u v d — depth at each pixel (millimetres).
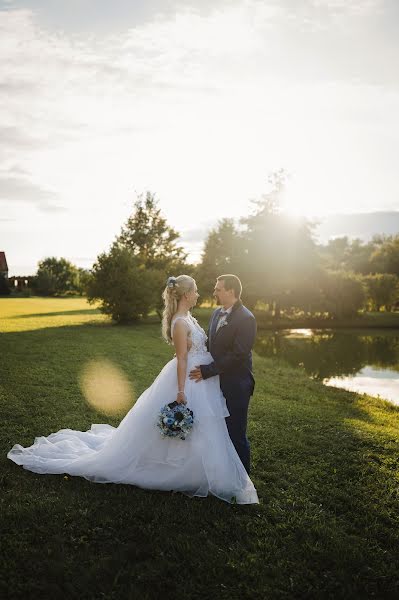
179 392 4117
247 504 4082
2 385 8180
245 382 4344
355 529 3758
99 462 4336
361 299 33844
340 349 19531
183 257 34156
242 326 4246
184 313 4367
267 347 20094
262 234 34125
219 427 4172
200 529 3639
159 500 4055
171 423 3912
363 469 5090
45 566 3098
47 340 14945
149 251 34938
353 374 13922
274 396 9086
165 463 4211
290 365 15219
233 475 4090
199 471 4117
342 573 3148
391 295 40812
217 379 4363
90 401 7445
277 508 4055
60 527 3549
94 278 23078
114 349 13805
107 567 3102
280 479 4727
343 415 7918
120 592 2889
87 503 3932
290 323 31625
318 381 12750
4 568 3059
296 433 6375
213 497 4176
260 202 34781
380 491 4508
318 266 33969
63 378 9117
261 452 5512
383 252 65125
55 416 6488
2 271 59750
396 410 9031
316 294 33406
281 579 3086
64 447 4887
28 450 4875
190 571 3145
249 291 33312
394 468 5246
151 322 25156
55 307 34188
